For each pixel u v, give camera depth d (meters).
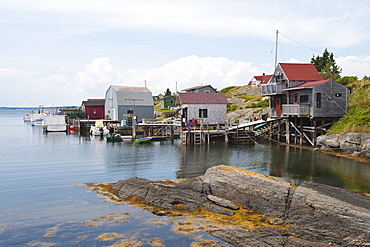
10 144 40.97
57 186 18.89
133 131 46.41
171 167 25.06
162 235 11.76
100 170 23.98
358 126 29.50
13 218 13.70
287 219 12.55
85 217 13.69
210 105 44.72
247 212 13.81
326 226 11.46
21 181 20.25
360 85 43.12
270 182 14.59
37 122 84.31
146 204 15.27
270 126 42.22
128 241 11.34
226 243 11.02
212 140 41.62
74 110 80.19
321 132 34.59
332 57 60.00
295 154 30.27
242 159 28.17
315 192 13.24
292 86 38.62
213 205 14.35
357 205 12.02
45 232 12.23
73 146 38.81
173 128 46.50
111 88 64.00
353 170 22.86
